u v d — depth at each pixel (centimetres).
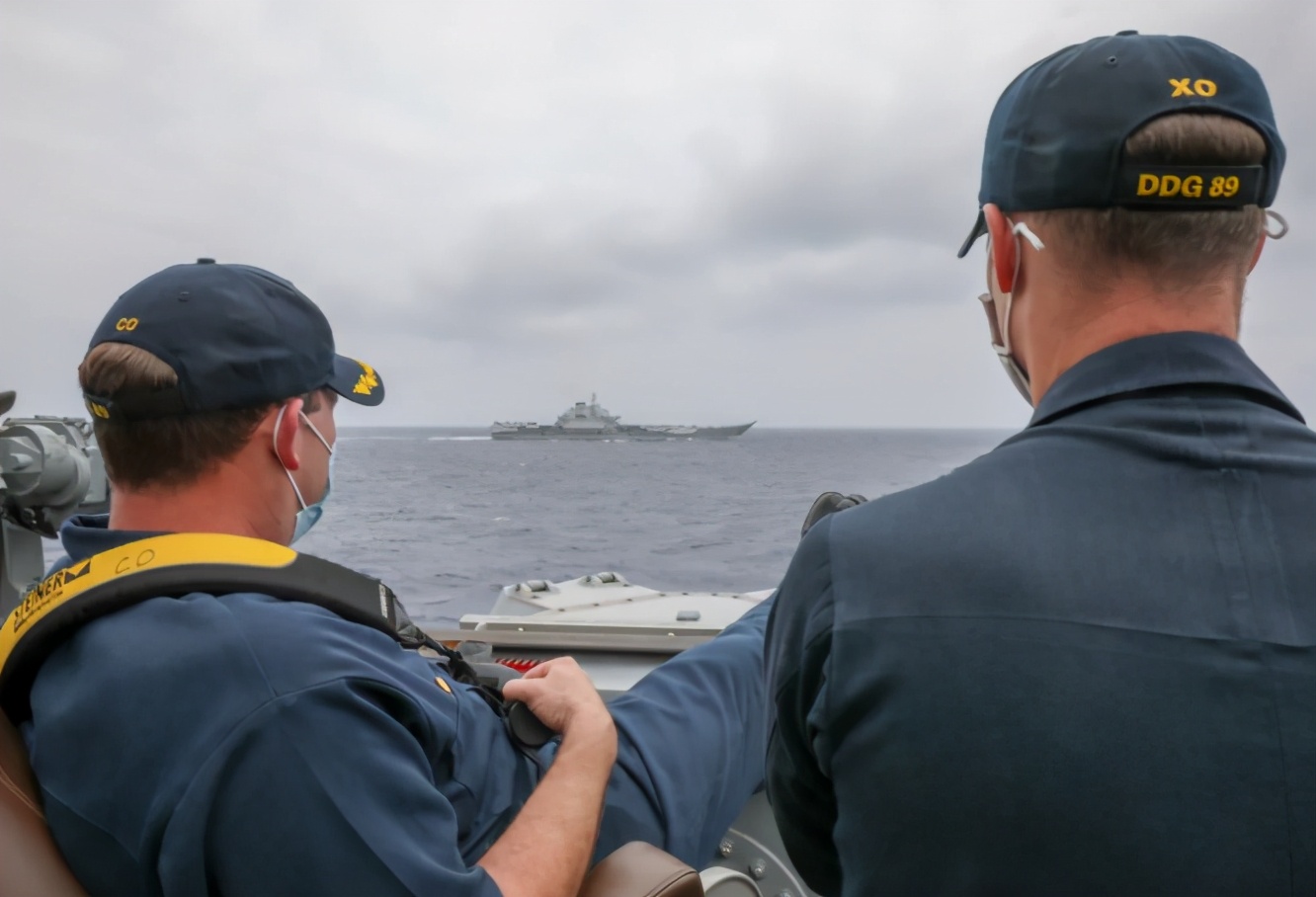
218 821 92
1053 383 75
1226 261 70
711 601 301
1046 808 61
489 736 135
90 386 111
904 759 66
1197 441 67
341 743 97
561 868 114
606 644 252
